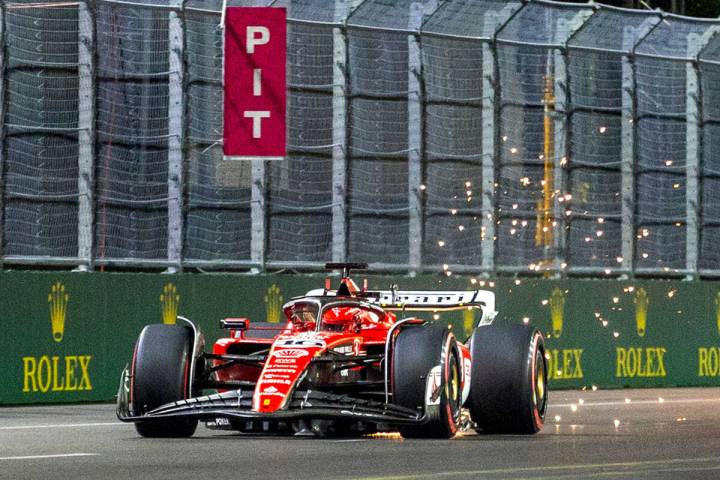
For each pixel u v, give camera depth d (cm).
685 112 4828
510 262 4466
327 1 4134
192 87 3931
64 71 3725
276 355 2381
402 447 2261
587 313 4569
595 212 4641
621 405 3669
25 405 3494
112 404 3578
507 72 4459
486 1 4381
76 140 3731
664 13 4681
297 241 4084
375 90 4212
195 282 3834
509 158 4466
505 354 2588
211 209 3953
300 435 2550
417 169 4284
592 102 4631
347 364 2522
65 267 3819
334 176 4144
